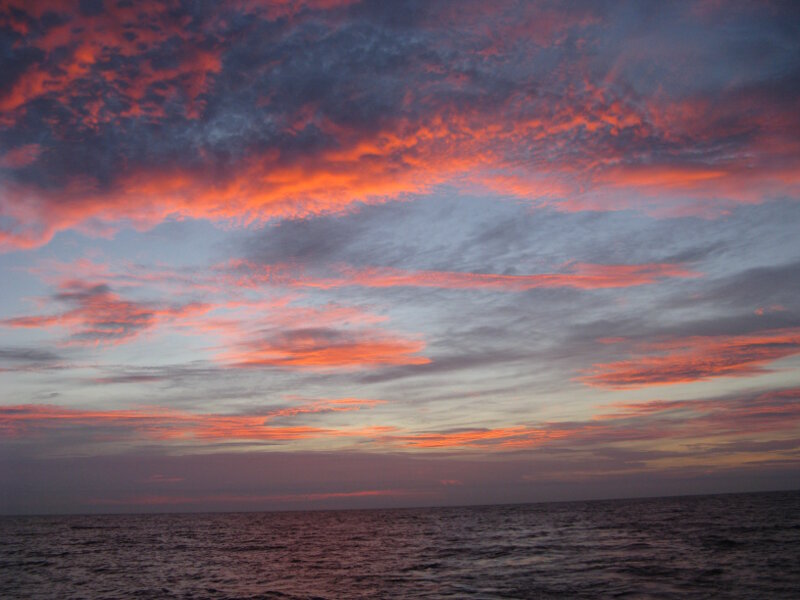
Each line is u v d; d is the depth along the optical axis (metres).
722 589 21.41
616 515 80.69
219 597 24.55
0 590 27.67
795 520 53.28
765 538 37.84
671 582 23.25
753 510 74.38
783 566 25.88
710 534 42.53
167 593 25.84
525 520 82.31
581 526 60.44
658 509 92.06
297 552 44.44
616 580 24.41
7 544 57.66
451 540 51.38
